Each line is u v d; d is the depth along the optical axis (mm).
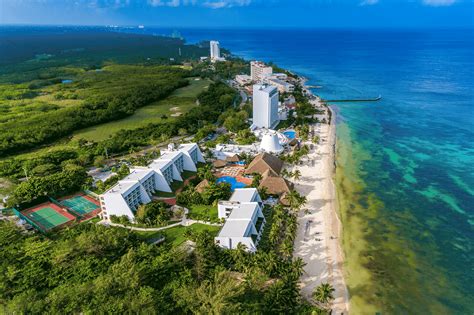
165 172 143625
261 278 85312
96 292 80188
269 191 133625
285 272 87312
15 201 130125
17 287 86562
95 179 156500
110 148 183375
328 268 98562
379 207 129625
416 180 150250
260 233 109250
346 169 161500
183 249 97438
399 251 106250
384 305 87000
